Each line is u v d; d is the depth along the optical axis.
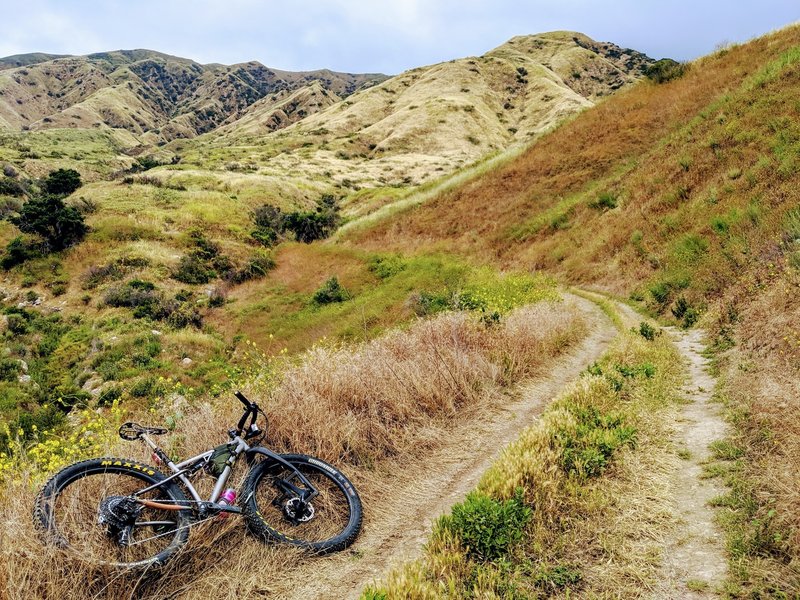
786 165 14.79
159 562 3.25
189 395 6.55
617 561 3.34
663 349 9.50
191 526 3.53
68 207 40.56
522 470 4.34
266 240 45.72
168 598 3.24
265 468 4.05
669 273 15.97
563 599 3.01
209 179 66.81
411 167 107.94
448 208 38.50
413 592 3.00
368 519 4.29
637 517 3.82
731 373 7.29
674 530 3.63
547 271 24.44
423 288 24.88
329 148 125.12
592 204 26.92
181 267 36.97
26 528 3.12
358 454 5.23
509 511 3.72
